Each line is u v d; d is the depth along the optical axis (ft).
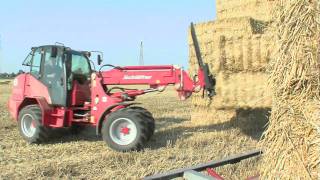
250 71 37.17
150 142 33.22
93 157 28.37
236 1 41.14
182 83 32.99
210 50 39.27
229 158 14.76
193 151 29.43
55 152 30.53
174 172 12.98
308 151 10.71
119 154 29.09
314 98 10.75
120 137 31.24
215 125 39.78
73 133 38.01
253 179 13.35
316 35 10.71
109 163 26.76
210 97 32.99
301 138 10.87
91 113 33.91
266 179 11.98
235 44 37.65
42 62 35.78
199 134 35.58
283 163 11.30
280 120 11.43
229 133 35.29
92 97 33.94
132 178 23.20
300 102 10.98
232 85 38.42
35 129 34.19
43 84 35.32
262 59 36.40
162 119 48.32
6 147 32.68
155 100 81.76
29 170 24.98
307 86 10.87
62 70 34.71
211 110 40.81
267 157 11.96
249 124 37.93
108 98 33.32
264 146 12.17
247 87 37.60
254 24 37.35
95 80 33.94
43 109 34.24
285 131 11.24
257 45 36.58
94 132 40.11
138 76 33.99
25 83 36.58
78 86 35.01
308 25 10.82
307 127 10.77
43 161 27.48
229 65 38.27
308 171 10.67
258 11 39.17
